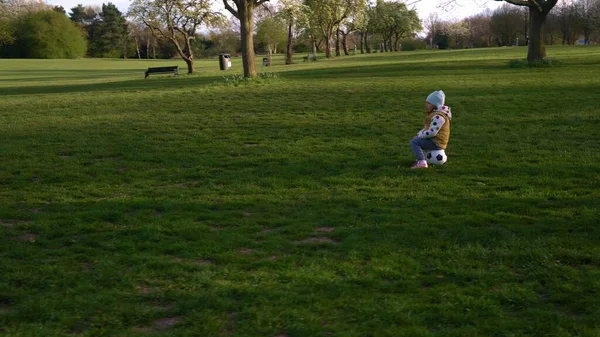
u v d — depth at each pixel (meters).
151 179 8.55
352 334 3.77
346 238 5.62
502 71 25.77
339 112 14.77
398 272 4.77
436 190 7.36
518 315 4.04
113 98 20.23
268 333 3.83
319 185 7.85
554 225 5.83
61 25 96.44
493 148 9.82
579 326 3.81
